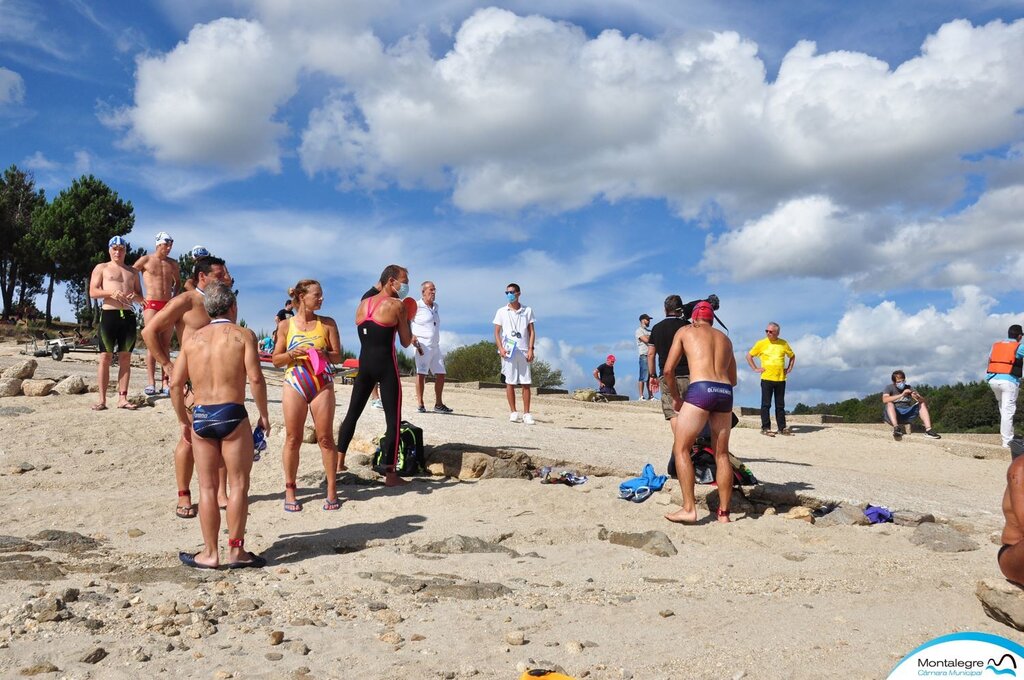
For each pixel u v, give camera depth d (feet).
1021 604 15.62
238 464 19.27
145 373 57.88
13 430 35.99
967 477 42.88
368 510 26.17
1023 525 15.62
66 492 28.55
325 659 13.11
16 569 18.03
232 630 14.38
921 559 22.82
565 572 19.76
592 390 75.15
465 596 16.97
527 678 11.66
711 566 21.01
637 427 54.39
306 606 15.87
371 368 28.94
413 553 21.12
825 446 50.39
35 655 12.78
